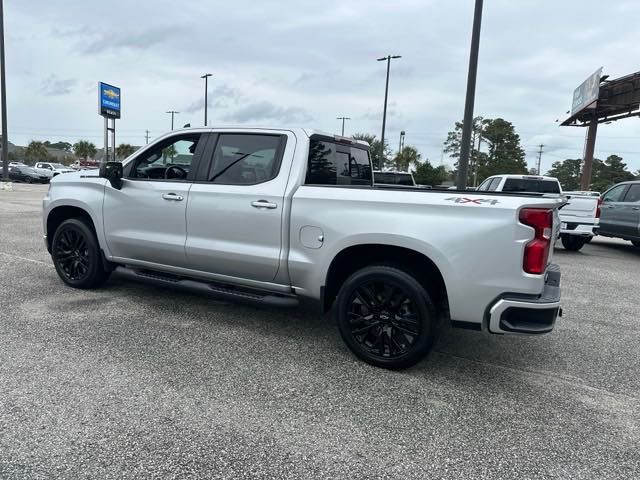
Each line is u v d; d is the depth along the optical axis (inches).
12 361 141.9
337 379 140.3
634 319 218.1
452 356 163.2
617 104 1085.8
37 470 93.7
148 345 159.2
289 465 99.0
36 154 2888.8
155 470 95.3
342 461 101.2
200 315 192.5
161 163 193.3
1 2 1054.4
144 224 190.2
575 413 126.0
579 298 257.0
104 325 176.1
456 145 2935.5
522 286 129.1
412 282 140.3
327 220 151.3
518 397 134.0
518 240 128.5
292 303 161.9
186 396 125.6
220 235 172.4
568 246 459.8
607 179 3208.7
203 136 181.3
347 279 151.6
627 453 108.3
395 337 146.9
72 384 129.1
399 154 2009.1
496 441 111.1
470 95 388.5
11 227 422.0
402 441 109.5
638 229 429.7
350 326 152.0
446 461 102.7
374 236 143.2
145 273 197.8
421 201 139.1
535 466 102.2
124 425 110.6
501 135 2844.5
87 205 205.3
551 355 168.2
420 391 135.0
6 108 1087.6
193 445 104.3
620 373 154.5
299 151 163.5
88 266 212.1
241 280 173.2
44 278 238.1
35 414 113.3
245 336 171.9
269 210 161.3
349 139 197.6
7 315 182.2
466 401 130.2
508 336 186.5
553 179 436.1
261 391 130.6
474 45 379.2
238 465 98.3
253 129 172.1
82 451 100.3
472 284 133.1
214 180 176.6
